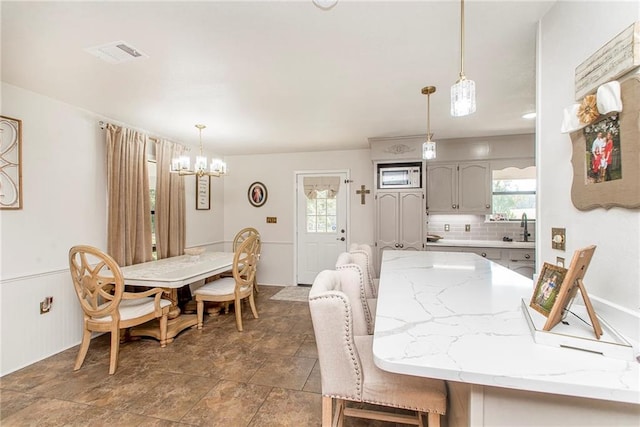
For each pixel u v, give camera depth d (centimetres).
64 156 264
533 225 412
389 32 160
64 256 263
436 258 249
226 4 137
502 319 109
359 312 170
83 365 235
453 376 75
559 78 134
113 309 224
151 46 173
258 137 393
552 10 139
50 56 184
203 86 229
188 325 306
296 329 310
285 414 178
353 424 172
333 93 244
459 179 405
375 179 406
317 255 493
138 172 329
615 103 96
